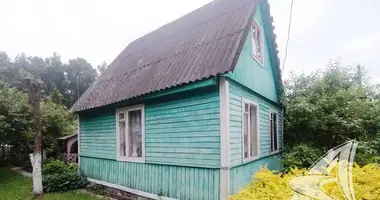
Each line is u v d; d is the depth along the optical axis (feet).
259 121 24.88
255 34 25.02
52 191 26.99
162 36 30.35
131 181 23.18
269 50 29.84
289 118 30.35
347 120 27.02
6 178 37.06
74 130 60.80
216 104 16.74
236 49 16.71
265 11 26.20
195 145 17.81
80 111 29.35
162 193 19.98
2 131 34.88
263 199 9.87
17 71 117.70
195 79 16.69
